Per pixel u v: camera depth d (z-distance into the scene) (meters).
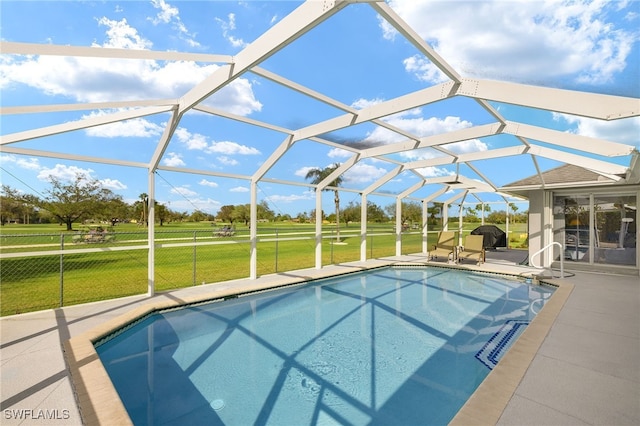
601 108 3.85
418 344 5.27
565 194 11.13
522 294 8.42
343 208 22.25
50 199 11.38
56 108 4.22
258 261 14.12
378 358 4.75
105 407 2.91
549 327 4.81
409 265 12.25
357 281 10.05
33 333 4.68
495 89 4.64
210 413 3.45
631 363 3.66
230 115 6.36
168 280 9.44
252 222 8.86
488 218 21.98
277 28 3.71
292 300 7.81
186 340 5.33
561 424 2.55
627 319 5.24
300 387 3.97
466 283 9.79
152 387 3.95
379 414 3.45
